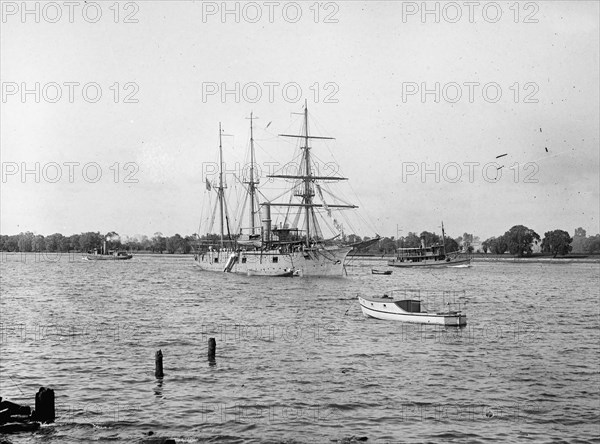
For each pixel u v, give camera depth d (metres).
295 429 39.16
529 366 56.41
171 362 56.62
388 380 50.81
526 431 39.41
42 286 157.88
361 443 37.03
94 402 44.31
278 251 184.38
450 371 54.12
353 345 65.56
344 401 44.97
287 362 56.84
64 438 36.94
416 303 84.81
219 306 105.81
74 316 91.25
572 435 38.84
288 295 128.62
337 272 173.12
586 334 75.12
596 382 50.81
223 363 56.25
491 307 106.62
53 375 51.94
